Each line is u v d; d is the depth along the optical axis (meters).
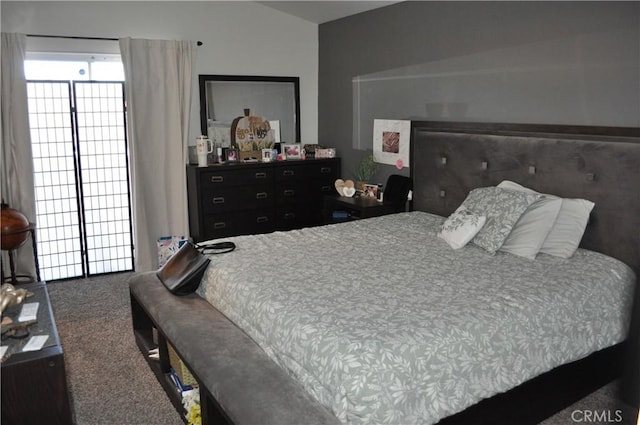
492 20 3.51
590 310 2.43
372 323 2.01
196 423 2.29
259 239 3.27
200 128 4.90
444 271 2.62
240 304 2.42
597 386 2.62
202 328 2.40
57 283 4.42
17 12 4.05
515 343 2.13
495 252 2.91
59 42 4.22
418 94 4.21
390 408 1.76
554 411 2.41
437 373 1.89
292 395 1.86
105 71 4.48
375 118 4.71
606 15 2.84
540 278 2.52
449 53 3.88
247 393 1.88
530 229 2.91
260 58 5.11
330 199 4.63
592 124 2.96
